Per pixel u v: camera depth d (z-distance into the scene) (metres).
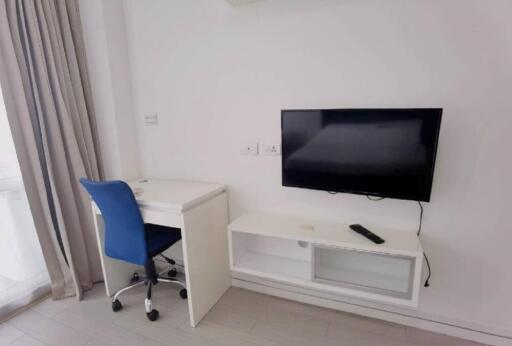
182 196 1.88
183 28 2.13
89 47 2.28
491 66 1.43
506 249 1.55
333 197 1.88
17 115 1.91
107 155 2.43
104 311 2.03
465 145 1.54
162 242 1.97
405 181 1.55
